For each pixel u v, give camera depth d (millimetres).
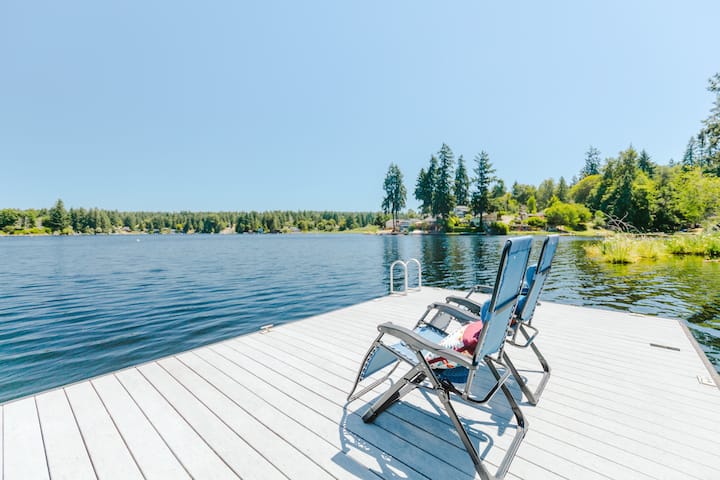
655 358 2740
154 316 7258
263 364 2676
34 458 1566
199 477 1441
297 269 15398
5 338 5891
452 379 1728
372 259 19469
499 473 1367
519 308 2031
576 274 11016
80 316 7312
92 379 2395
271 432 1770
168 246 35500
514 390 2221
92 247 34406
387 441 1682
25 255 24234
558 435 1712
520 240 1376
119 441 1697
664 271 11203
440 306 2229
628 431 1741
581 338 3260
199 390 2240
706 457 1524
